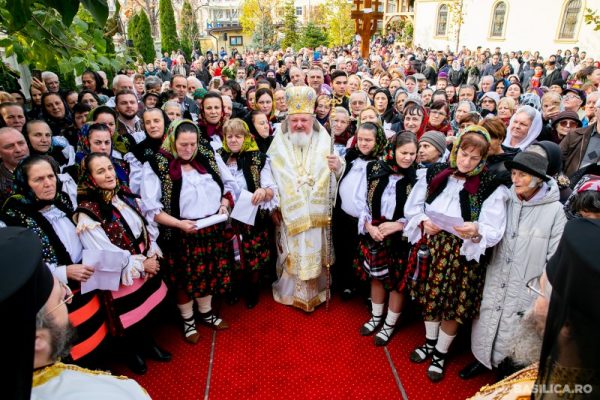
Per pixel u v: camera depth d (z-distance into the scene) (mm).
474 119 3693
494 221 2414
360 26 11188
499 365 2580
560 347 771
